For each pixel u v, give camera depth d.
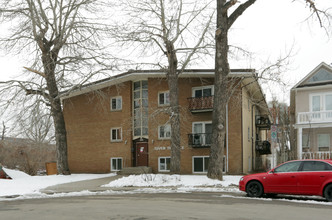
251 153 29.17
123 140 29.00
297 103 27.69
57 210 9.73
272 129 18.78
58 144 25.84
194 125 26.47
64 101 33.34
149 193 14.70
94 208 9.98
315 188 11.64
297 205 10.51
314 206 10.29
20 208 10.43
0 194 15.19
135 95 29.17
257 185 12.83
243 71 23.36
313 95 27.30
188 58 21.08
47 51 24.89
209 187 16.72
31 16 23.55
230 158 24.88
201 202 11.23
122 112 29.28
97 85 29.39
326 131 28.12
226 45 19.39
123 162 28.77
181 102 26.78
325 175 11.52
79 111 32.31
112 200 12.08
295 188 12.02
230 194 14.07
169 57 21.38
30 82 24.23
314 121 26.16
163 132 27.38
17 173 24.84
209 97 25.33
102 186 18.28
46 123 25.70
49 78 24.58
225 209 9.60
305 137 29.09
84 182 20.72
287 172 12.34
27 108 23.58
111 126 29.91
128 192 15.27
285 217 8.28
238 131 24.86
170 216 8.41
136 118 27.75
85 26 24.52
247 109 27.92
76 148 32.03
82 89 29.59
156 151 27.27
